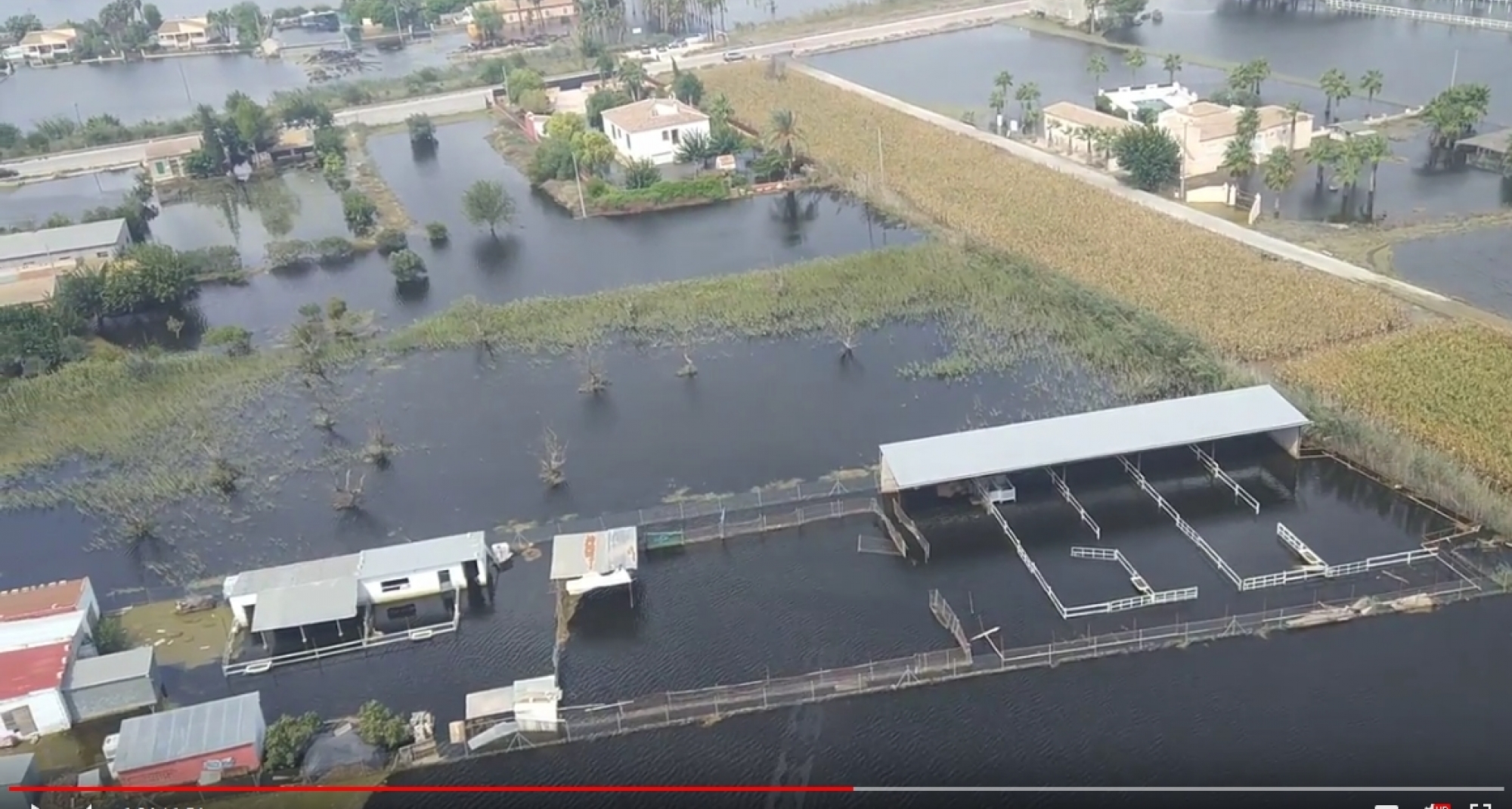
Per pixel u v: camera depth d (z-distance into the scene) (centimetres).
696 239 12125
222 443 8600
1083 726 5469
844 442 7981
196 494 7988
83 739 5869
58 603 6394
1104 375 8550
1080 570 6556
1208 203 11656
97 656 6153
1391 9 19488
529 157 15412
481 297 10950
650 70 19250
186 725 5559
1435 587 6150
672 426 8388
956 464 7031
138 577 7144
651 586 6681
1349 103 14650
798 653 6062
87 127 18025
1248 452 7544
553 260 11819
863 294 10181
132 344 10575
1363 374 8119
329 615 6356
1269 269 9900
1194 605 6200
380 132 17488
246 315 11056
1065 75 17475
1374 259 10050
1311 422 7431
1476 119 12488
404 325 10444
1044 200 12025
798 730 5562
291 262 12250
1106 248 10656
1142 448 7069
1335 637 5888
